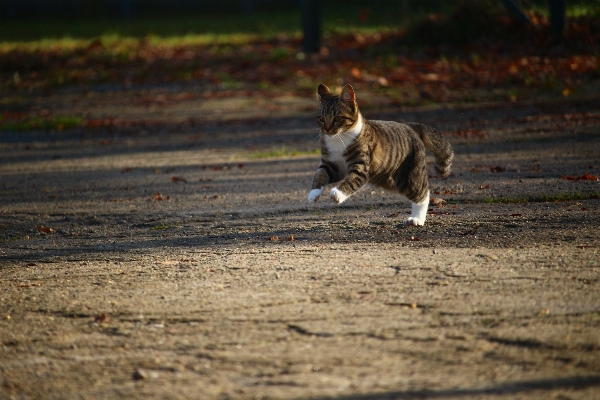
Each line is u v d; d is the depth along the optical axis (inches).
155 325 291.6
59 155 853.8
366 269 347.6
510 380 232.8
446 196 524.7
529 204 486.3
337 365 248.5
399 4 1920.5
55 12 2529.5
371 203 513.3
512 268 336.8
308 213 496.4
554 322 272.5
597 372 235.5
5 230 506.6
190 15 2544.3
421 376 238.2
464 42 1352.1
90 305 318.7
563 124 822.5
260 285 332.5
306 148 809.5
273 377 242.8
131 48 1608.0
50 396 239.5
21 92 1289.4
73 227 505.0
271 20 2199.8
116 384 245.3
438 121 900.0
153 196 592.4
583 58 1165.1
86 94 1250.6
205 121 1016.9
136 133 970.7
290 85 1211.9
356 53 1406.3
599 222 420.2
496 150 717.9
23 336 287.9
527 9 1375.5
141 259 399.2
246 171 685.3
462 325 274.2
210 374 247.9
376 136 414.3
